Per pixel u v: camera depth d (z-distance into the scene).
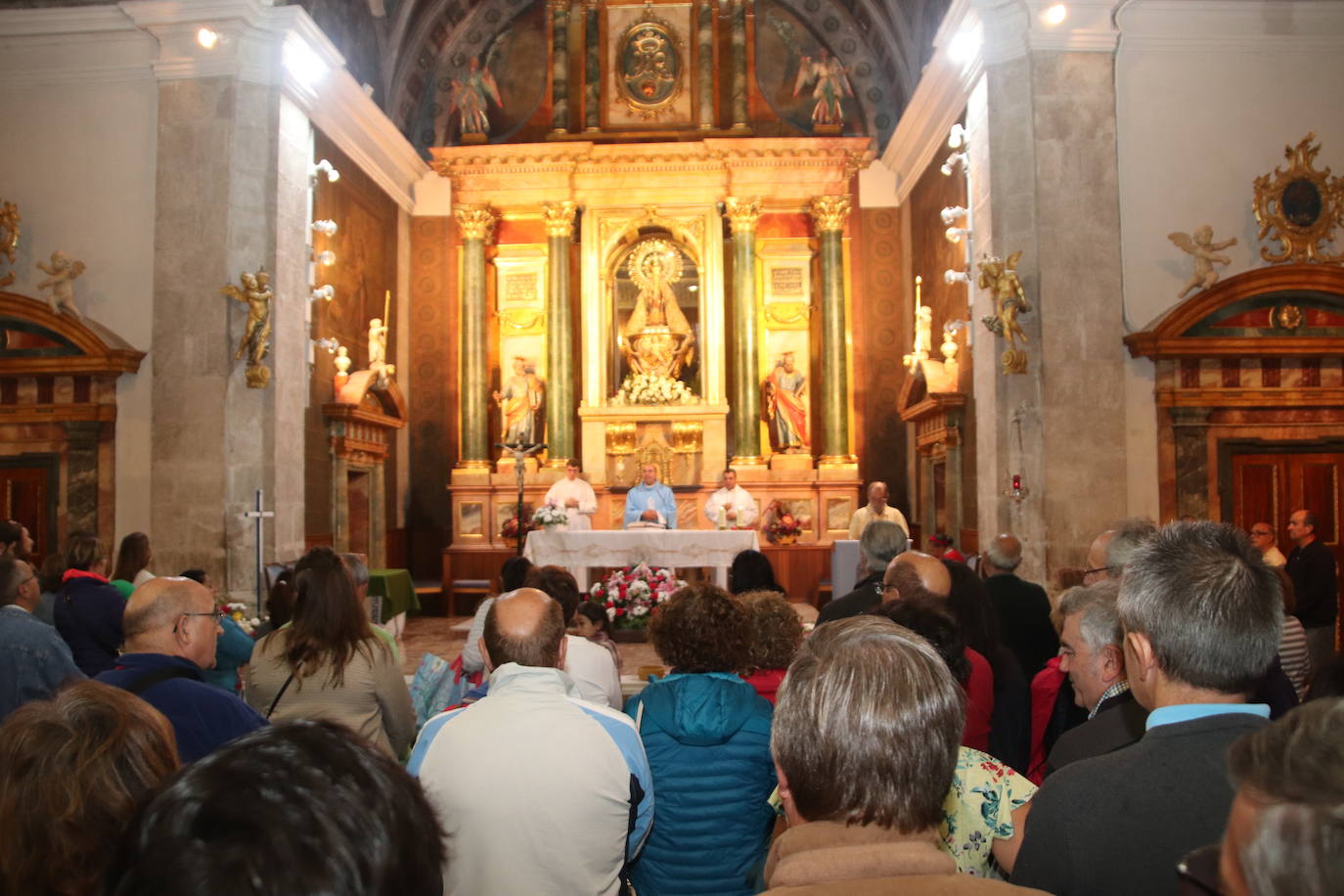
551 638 2.78
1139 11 11.13
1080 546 10.59
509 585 5.79
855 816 1.52
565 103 17.00
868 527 5.53
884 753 1.50
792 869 1.45
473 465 16.53
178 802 0.97
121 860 0.97
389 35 15.96
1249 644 1.91
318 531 12.94
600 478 16.38
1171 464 10.72
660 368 16.75
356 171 14.80
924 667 1.59
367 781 1.04
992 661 3.83
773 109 17.25
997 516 11.09
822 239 16.59
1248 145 11.07
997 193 11.15
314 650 3.61
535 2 17.61
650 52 17.12
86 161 11.94
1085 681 2.98
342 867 0.95
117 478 11.64
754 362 16.62
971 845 2.29
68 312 11.51
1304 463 10.80
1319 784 0.94
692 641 3.02
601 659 4.12
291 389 12.20
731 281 17.12
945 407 12.90
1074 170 10.95
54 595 6.30
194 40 11.75
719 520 13.66
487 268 17.09
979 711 3.41
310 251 12.69
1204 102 11.09
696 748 2.88
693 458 16.48
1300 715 1.02
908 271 16.66
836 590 11.77
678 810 2.86
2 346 11.75
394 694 3.75
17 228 11.84
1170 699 1.99
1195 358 10.70
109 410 11.59
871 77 17.34
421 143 17.48
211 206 11.67
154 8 11.60
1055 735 4.10
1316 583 7.80
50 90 12.04
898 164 16.53
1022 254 10.94
